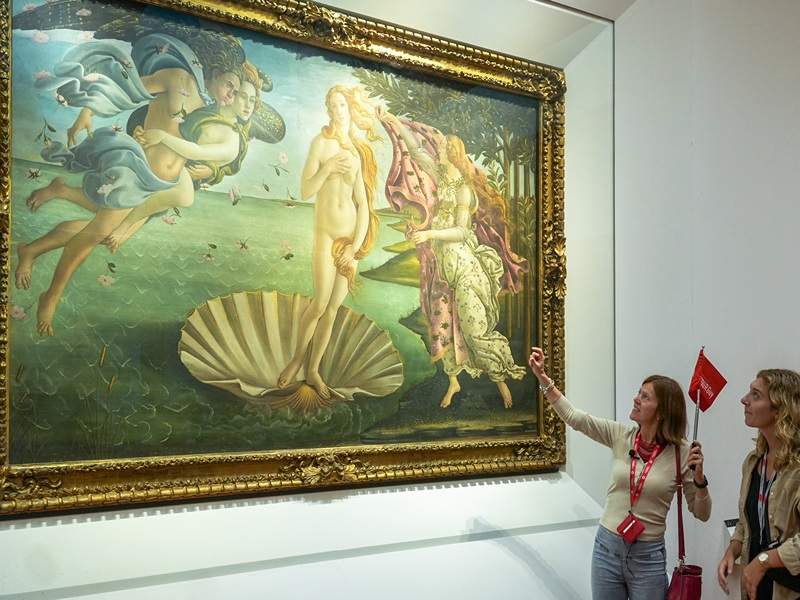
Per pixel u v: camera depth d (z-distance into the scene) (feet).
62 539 12.17
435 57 16.39
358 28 15.42
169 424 13.30
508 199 17.24
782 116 17.93
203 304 13.71
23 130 12.43
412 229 15.96
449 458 16.06
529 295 17.37
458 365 16.35
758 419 12.87
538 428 17.28
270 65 14.65
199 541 13.07
